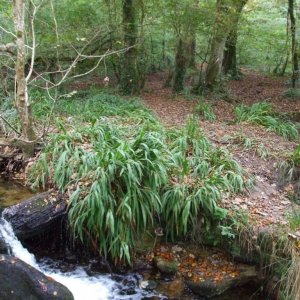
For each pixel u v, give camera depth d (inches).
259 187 237.6
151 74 746.2
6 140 248.2
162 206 195.8
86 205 185.0
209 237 198.7
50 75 474.3
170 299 178.5
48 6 430.9
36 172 230.5
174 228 199.5
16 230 185.6
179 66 536.7
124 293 180.2
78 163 215.2
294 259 169.0
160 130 280.4
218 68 541.0
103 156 195.6
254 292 184.4
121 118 335.0
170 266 187.6
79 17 462.3
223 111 449.7
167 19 501.4
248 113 401.7
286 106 511.8
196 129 283.6
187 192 202.1
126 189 189.9
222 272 188.7
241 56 901.8
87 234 189.2
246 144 288.7
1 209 197.9
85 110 360.8
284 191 249.4
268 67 879.7
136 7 493.0
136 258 191.6
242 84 702.5
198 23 492.7
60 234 197.6
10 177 240.7
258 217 201.6
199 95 528.1
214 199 199.6
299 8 646.5
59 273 187.3
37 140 252.7
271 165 268.4
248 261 190.7
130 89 518.0
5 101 345.7
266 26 690.8
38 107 346.6
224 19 485.7
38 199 196.9
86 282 184.1
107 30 462.6
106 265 191.8
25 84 238.7
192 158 234.8
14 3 224.5
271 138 325.7
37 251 197.3
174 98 504.1
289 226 191.8
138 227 192.1
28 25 379.6
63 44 430.0
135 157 196.7
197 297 180.4
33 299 146.5
